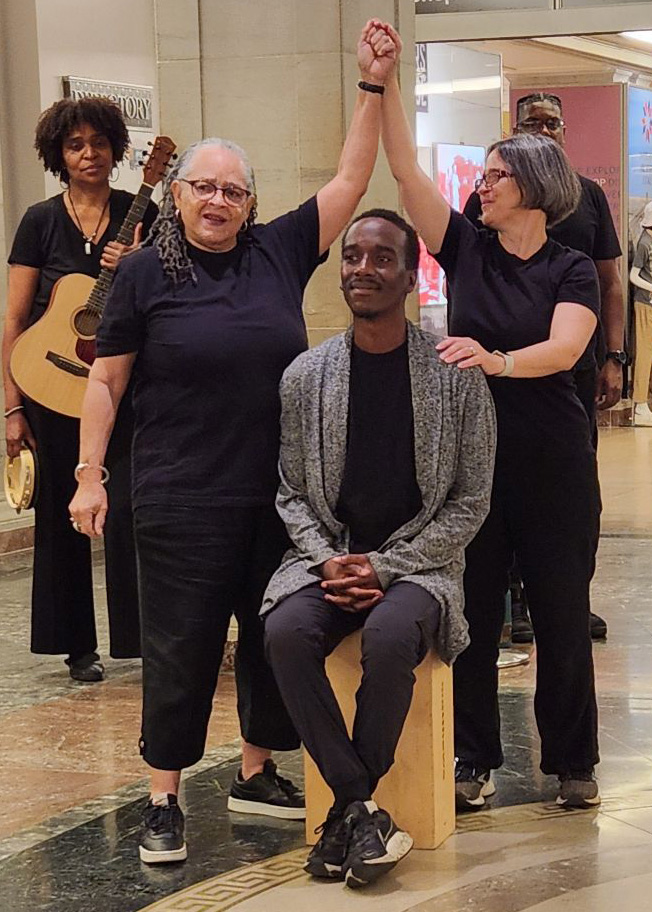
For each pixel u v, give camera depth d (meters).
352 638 3.71
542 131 5.45
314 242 3.89
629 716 4.88
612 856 3.66
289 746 4.00
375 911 3.37
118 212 5.52
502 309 3.86
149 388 3.73
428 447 3.64
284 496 3.72
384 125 3.92
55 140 5.41
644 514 9.05
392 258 3.60
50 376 5.42
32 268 5.54
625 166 14.89
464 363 3.61
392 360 3.67
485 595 3.96
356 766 3.50
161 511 3.69
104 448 3.80
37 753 4.73
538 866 3.60
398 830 3.52
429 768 3.70
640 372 14.45
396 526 3.69
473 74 10.13
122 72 8.85
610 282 5.58
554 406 3.87
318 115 5.41
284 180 5.47
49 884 3.62
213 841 3.87
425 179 3.93
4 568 7.90
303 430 3.68
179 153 5.55
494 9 8.44
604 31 8.30
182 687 3.71
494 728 4.07
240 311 3.68
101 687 5.54
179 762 3.75
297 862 3.70
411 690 3.52
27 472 5.45
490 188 3.85
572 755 4.02
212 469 3.69
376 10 5.64
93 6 8.62
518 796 4.14
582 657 3.95
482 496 3.69
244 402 3.67
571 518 3.88
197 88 5.51
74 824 4.05
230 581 3.73
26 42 8.26
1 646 6.21
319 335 5.52
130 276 3.71
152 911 3.43
